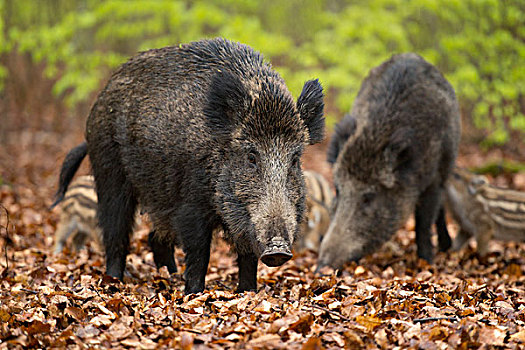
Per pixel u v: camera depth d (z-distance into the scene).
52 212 14.99
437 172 11.44
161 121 7.85
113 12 23.42
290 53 22.30
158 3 21.02
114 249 8.95
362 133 10.80
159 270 9.34
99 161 8.84
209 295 7.52
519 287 9.53
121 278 9.00
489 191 13.05
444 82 11.90
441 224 13.08
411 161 10.77
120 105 8.46
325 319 6.80
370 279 9.20
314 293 8.27
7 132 26.42
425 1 20.72
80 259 10.52
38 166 20.97
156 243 9.67
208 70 7.86
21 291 7.63
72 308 6.72
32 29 23.25
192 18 21.17
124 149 8.46
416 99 11.02
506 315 7.17
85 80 21.78
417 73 11.43
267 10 33.16
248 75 7.73
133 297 7.57
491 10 20.88
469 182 13.27
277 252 6.64
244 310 6.97
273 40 21.28
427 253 11.51
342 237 10.87
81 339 6.07
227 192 7.34
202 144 7.46
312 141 7.91
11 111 29.62
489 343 6.00
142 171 8.21
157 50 8.52
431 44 25.95
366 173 10.70
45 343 5.93
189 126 7.58
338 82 20.62
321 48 21.47
